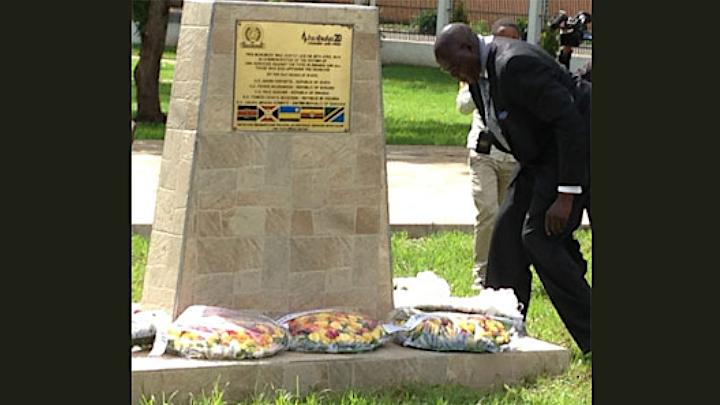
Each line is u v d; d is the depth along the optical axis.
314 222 7.84
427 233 12.41
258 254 7.74
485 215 9.71
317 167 7.82
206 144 7.59
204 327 7.18
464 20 32.12
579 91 8.12
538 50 7.98
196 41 7.62
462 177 15.81
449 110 24.34
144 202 12.77
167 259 7.68
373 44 7.86
